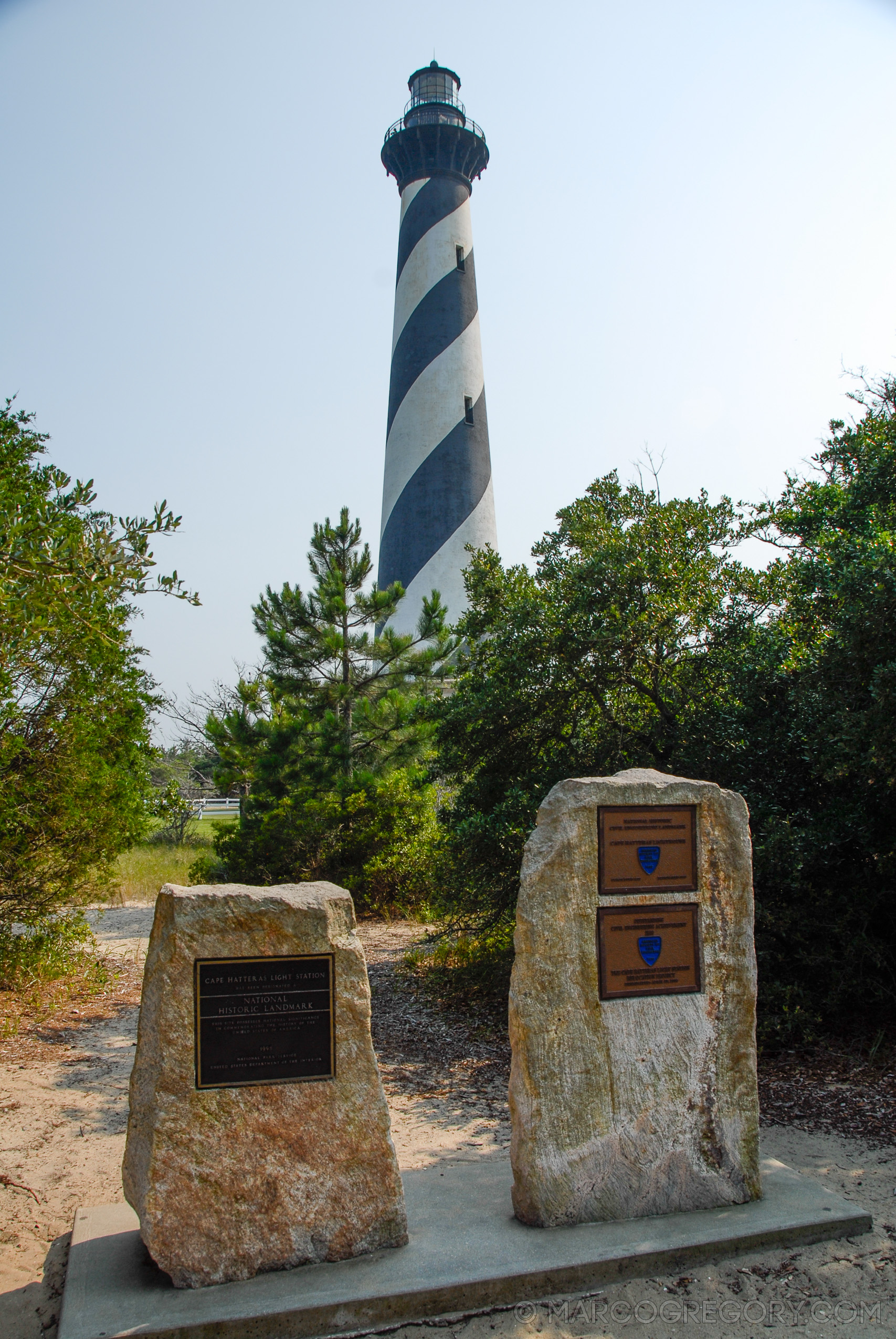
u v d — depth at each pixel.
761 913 7.78
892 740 6.92
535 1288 4.20
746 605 9.37
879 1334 3.94
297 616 16.52
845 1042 7.70
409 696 16.66
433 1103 6.95
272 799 16.14
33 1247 4.70
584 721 10.20
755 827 8.06
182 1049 4.22
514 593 10.57
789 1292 4.23
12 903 9.38
